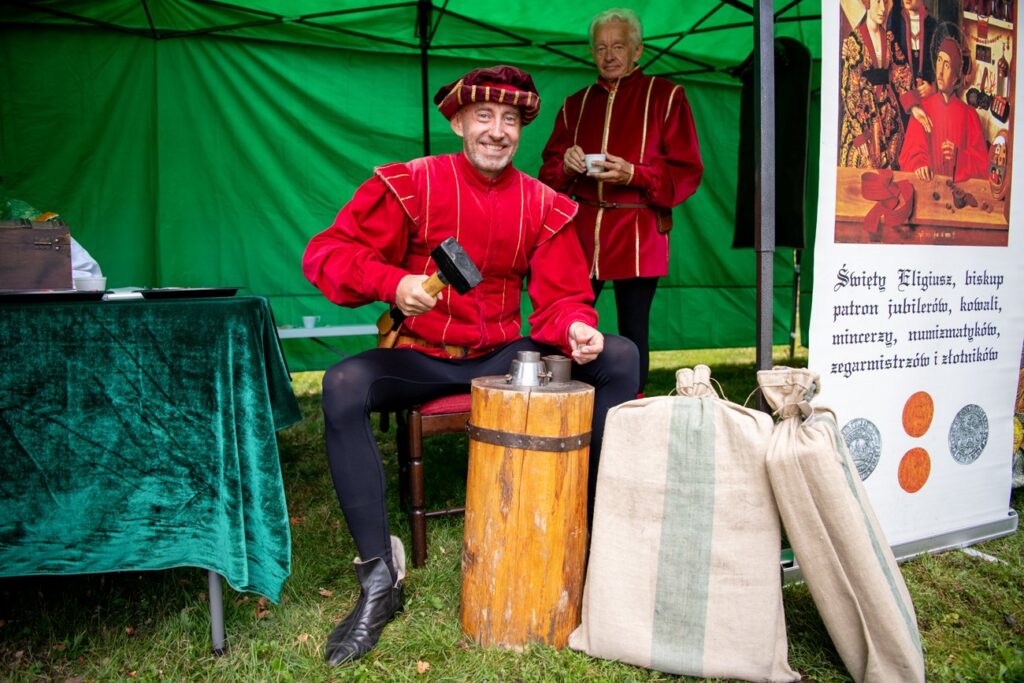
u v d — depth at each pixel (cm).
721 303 636
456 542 247
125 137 484
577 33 512
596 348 196
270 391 187
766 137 198
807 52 379
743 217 479
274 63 504
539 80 552
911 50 214
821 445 160
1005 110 238
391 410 220
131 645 187
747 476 168
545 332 215
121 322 165
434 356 216
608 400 210
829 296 207
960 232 231
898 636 158
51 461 165
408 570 228
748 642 167
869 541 161
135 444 169
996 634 189
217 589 181
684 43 526
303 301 542
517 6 464
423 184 207
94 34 466
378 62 528
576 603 185
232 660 179
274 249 528
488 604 181
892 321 220
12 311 159
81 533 169
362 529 191
